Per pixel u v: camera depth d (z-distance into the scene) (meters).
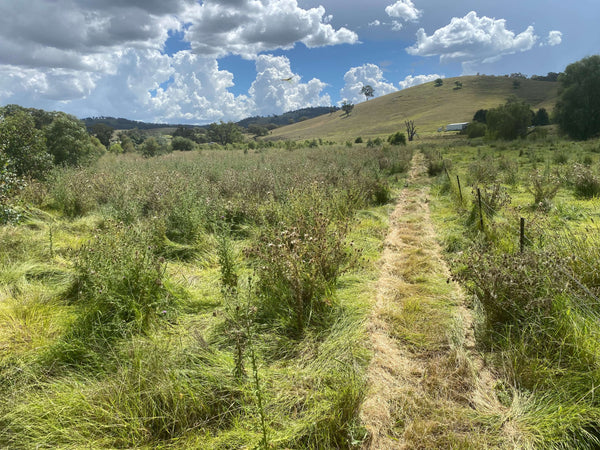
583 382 2.66
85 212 8.28
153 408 2.49
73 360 3.05
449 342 3.41
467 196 8.94
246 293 4.21
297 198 6.90
